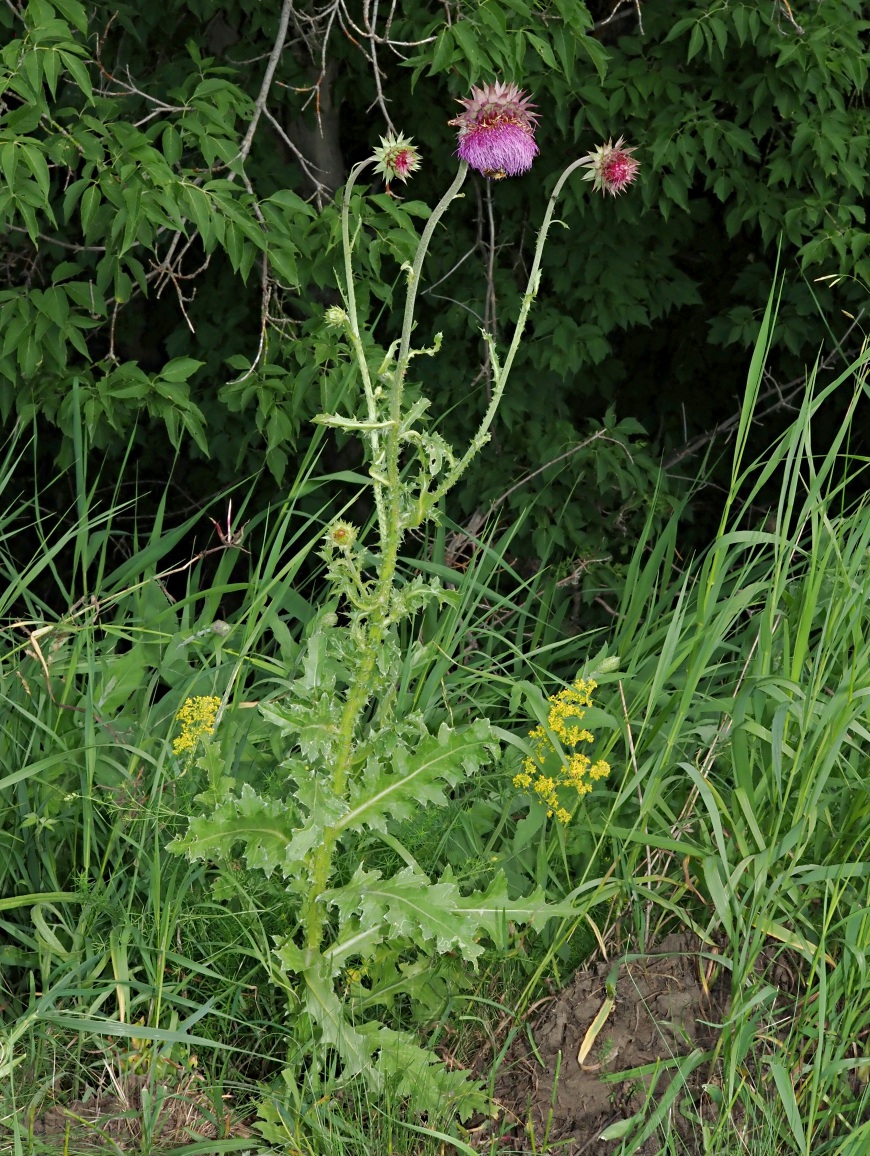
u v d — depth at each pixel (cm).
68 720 328
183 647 349
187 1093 274
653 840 292
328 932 301
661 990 285
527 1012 287
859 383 328
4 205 369
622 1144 256
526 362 606
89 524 351
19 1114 262
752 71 548
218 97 423
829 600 344
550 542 570
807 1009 278
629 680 349
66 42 369
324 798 257
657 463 649
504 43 423
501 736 301
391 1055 271
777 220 563
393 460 240
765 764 321
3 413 440
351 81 588
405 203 443
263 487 628
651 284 616
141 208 386
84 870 296
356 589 262
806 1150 254
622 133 557
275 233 441
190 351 591
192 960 293
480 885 309
